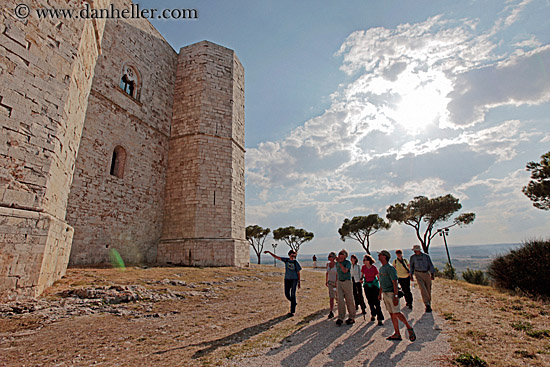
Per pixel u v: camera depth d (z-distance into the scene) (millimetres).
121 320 6465
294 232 46031
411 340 4816
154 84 19594
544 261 10336
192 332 5664
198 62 21453
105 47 15969
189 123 20266
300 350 4477
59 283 8859
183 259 17297
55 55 8477
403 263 8289
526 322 5855
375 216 36500
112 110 16047
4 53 7207
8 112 7184
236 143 21531
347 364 3889
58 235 8953
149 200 18172
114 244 15422
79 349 4656
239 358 4160
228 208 19234
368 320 6605
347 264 6453
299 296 10430
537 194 15867
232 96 21734
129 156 16969
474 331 5250
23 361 4148
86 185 14164
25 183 7414
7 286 6734
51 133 8164
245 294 10320
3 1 7293
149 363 4027
